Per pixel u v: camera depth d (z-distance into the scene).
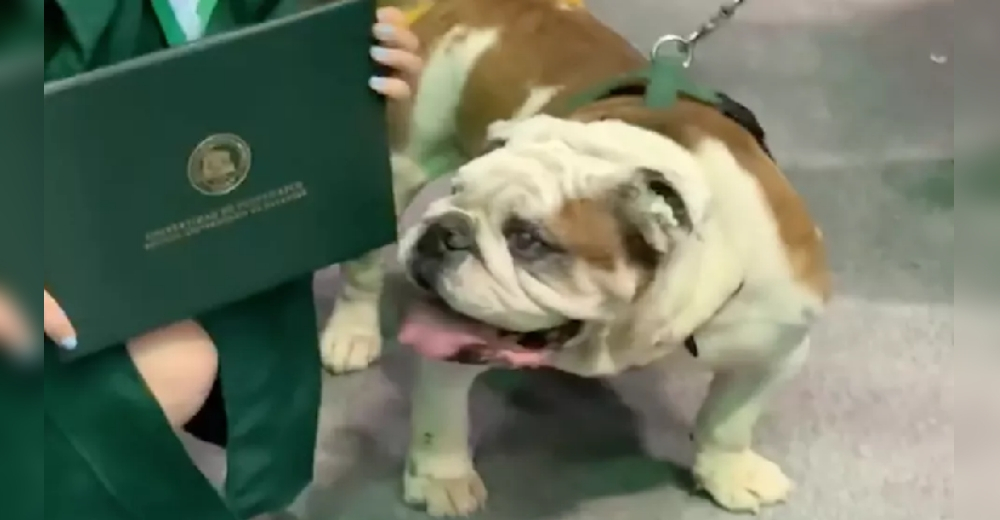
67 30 1.11
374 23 1.19
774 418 1.76
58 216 1.04
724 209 1.34
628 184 1.23
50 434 1.16
